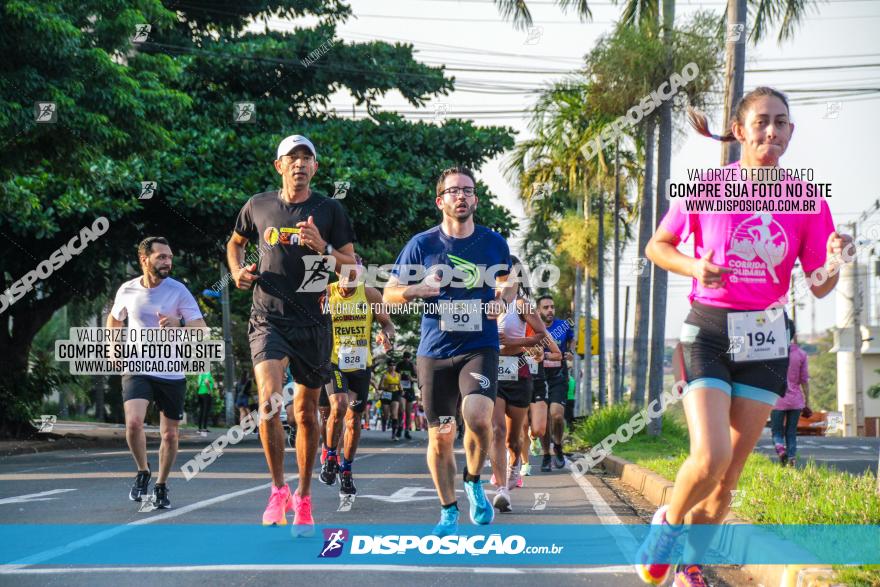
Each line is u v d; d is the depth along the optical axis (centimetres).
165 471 973
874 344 7281
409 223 3112
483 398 711
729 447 508
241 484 1264
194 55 3103
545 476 1505
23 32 1828
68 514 923
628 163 3316
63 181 2514
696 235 550
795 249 536
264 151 2900
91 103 2008
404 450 2334
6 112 1834
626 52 2455
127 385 976
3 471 1569
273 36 3300
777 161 543
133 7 2084
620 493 1244
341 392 1151
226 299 4122
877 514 750
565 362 1645
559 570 651
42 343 4703
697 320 535
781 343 531
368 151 3088
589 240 4347
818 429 4800
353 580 607
